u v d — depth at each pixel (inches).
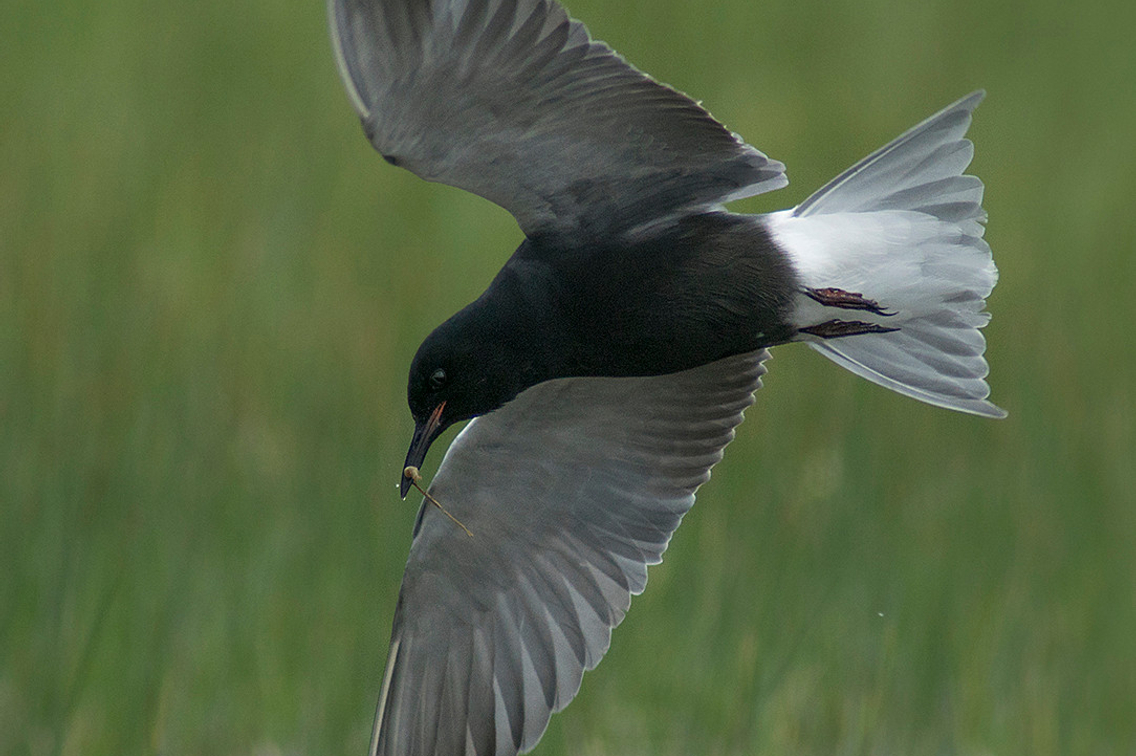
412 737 341.4
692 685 436.1
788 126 816.9
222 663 441.4
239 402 543.2
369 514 474.3
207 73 816.3
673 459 343.3
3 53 800.3
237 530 475.5
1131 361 637.3
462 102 277.0
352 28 266.4
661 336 305.3
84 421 518.6
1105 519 523.2
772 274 298.0
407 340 588.1
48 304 585.0
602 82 276.7
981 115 888.3
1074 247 746.2
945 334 311.4
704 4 924.0
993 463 553.0
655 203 301.7
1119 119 893.2
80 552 454.6
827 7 960.3
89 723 420.8
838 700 441.7
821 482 502.9
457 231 688.4
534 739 341.7
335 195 707.4
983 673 463.5
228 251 644.7
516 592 346.3
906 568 486.3
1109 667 475.8
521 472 337.4
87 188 686.5
